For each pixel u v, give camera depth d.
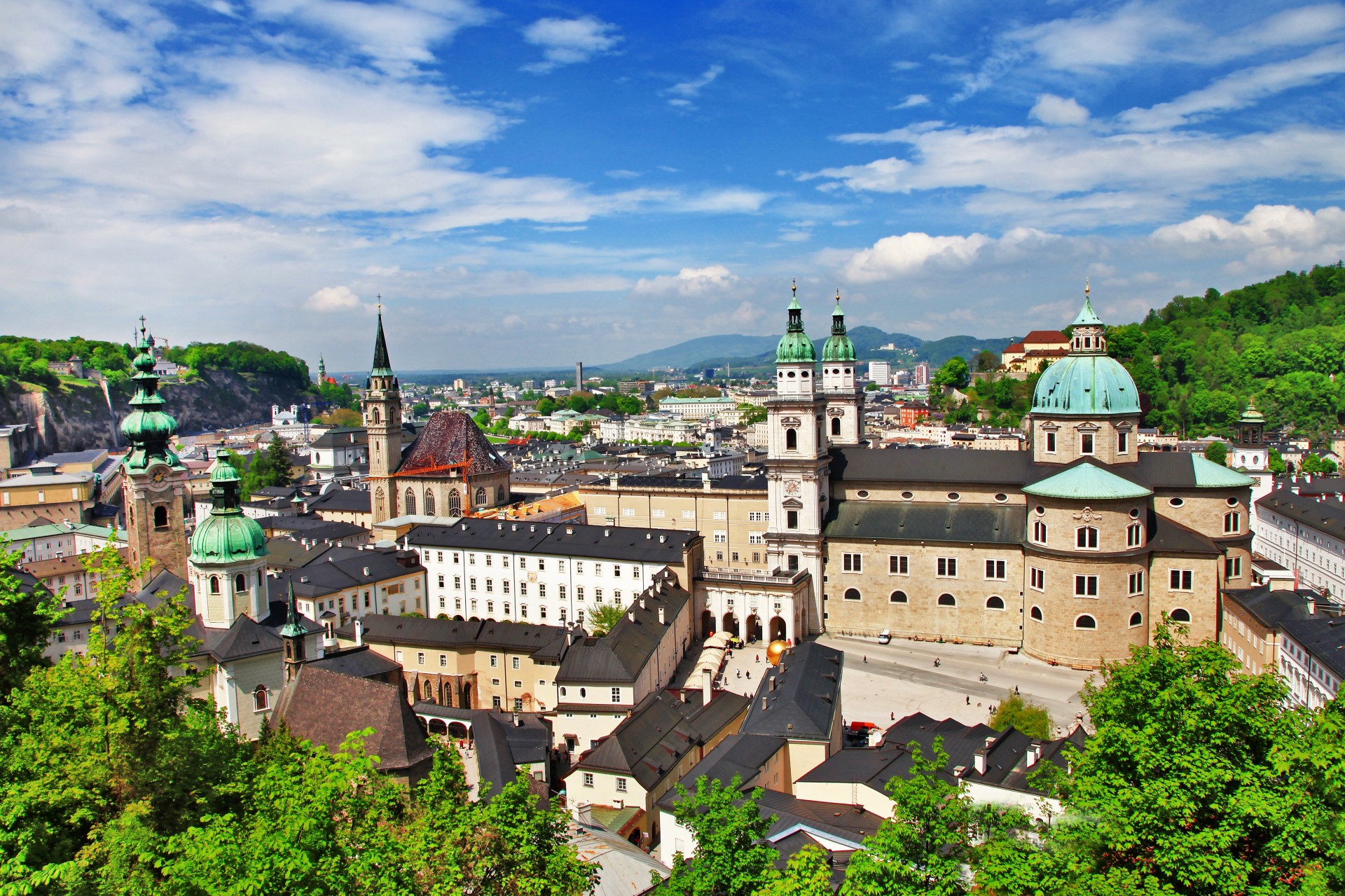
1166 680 49.41
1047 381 149.12
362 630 141.12
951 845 55.31
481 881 45.69
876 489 158.62
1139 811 44.53
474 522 179.25
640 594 147.88
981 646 146.88
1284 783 46.16
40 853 46.19
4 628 60.53
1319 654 99.75
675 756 97.56
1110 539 132.50
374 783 53.06
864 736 112.19
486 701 134.62
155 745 54.47
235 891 39.00
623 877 69.75
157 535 141.38
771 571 158.25
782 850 71.00
